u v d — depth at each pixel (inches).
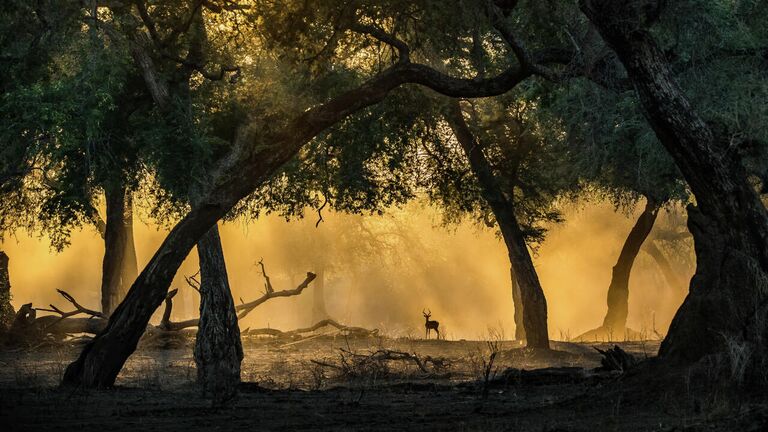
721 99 1058.7
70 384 1143.0
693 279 767.1
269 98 1379.2
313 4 1243.2
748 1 1104.8
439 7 1181.7
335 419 786.8
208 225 1174.3
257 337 2098.9
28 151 1127.0
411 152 1946.4
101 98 1133.1
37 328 1838.1
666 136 796.6
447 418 763.4
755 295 730.2
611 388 744.3
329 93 1473.9
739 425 562.9
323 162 1683.1
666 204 2044.8
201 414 843.4
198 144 1259.8
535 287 1833.2
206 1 1305.4
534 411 740.0
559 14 1103.0
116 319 1157.1
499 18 1065.5
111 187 1476.4
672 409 665.0
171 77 1332.4
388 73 1174.3
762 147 1075.3
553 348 1844.2
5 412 845.2
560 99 1304.1
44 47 1146.7
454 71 1508.4
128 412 853.8
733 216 767.7
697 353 733.9
